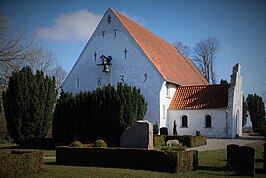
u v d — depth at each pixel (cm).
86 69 3669
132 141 2038
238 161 1456
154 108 3303
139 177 1288
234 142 2914
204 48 5750
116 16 3569
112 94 2559
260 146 2544
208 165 1617
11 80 2622
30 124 2619
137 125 2042
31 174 1334
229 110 3269
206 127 3359
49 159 1908
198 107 3391
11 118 2605
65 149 1706
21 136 2620
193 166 1503
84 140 2492
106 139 2548
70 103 2683
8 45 3306
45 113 2706
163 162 1450
